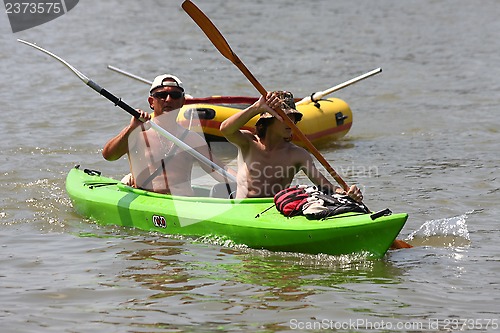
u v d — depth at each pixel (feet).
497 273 64.95
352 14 267.18
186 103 110.11
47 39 216.33
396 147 119.24
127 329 52.95
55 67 180.96
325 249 67.72
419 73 182.29
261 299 58.44
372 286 61.41
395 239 69.77
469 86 168.35
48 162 105.81
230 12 267.80
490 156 111.24
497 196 89.86
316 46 214.07
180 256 68.49
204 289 60.44
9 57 191.31
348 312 56.13
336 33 233.55
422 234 76.13
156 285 61.31
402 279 63.16
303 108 120.37
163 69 182.60
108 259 67.77
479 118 139.03
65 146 115.34
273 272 64.44
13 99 148.66
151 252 69.72
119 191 82.33
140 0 288.92
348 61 195.00
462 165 106.01
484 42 221.25
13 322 54.08
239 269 65.05
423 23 251.60
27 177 97.76
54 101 147.74
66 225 79.05
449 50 209.97
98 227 78.54
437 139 123.95
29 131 124.16
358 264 66.54
